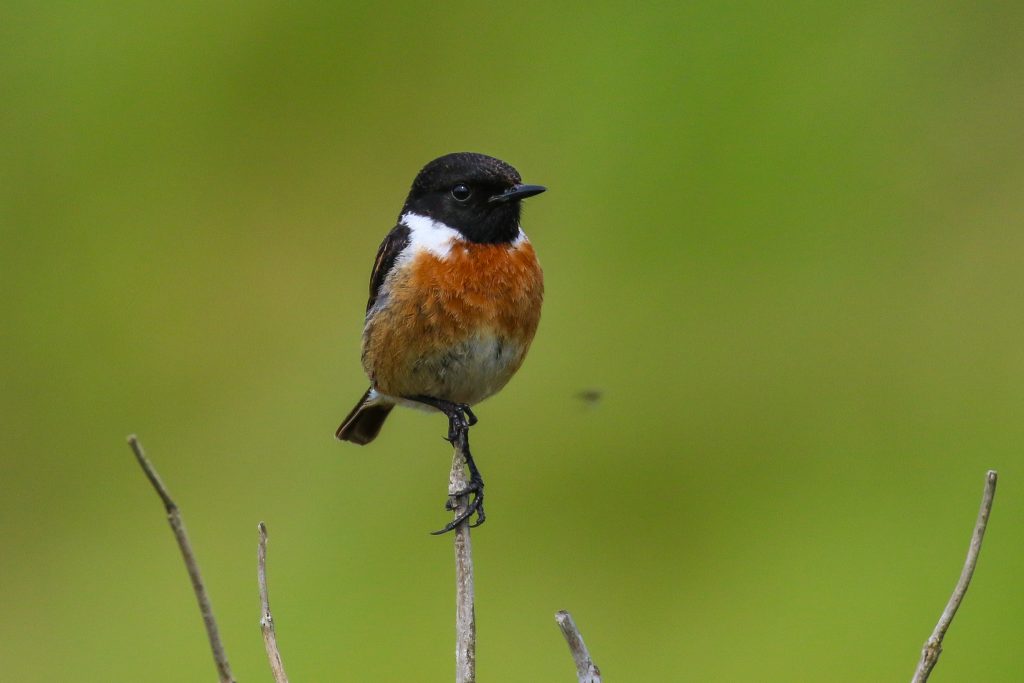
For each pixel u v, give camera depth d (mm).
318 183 14672
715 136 14477
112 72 14758
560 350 13867
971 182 14336
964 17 14672
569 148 14531
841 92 14578
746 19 14680
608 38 14758
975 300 14008
